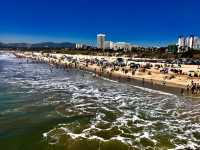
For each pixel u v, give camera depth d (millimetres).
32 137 30844
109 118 39594
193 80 79500
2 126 34656
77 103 49406
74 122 36781
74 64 147875
